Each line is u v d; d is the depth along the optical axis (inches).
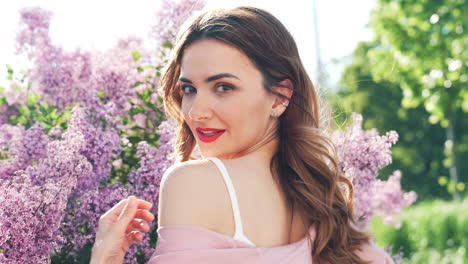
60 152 86.3
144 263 95.7
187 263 49.4
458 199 607.2
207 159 54.1
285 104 60.9
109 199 91.9
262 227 53.7
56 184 83.1
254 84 57.5
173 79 68.6
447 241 432.5
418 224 475.2
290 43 61.7
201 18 58.2
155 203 94.4
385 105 1100.5
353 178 107.0
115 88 114.3
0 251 78.8
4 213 78.7
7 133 106.7
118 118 107.3
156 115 113.5
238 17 57.8
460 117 1089.4
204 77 56.2
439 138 1146.7
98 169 95.0
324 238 58.9
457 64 420.8
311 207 59.1
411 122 1145.4
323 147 62.7
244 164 56.2
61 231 91.4
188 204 51.1
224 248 50.6
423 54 430.0
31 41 125.0
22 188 81.3
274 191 57.6
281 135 63.1
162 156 96.7
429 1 414.0
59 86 119.7
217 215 51.5
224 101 56.4
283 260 53.1
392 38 436.1
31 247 79.7
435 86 441.4
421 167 1144.8
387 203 149.6
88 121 101.4
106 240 59.3
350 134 108.7
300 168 61.1
